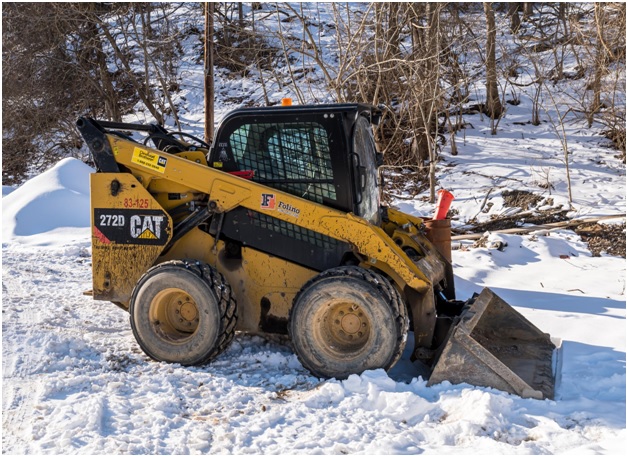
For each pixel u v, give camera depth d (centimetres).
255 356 555
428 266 579
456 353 481
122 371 520
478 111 2275
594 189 1567
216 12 2094
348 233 523
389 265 523
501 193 1588
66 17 2156
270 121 552
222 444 398
